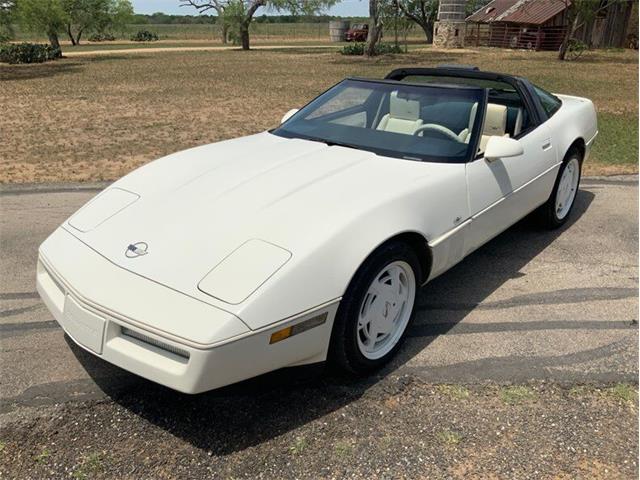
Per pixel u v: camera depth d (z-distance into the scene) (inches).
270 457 95.8
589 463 94.7
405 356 124.8
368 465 94.0
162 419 104.7
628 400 110.1
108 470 93.0
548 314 143.3
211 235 104.2
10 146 351.3
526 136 165.0
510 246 186.5
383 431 101.9
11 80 804.0
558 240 191.6
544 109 181.3
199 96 606.2
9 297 149.6
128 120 452.1
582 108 203.8
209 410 107.2
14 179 269.4
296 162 132.3
